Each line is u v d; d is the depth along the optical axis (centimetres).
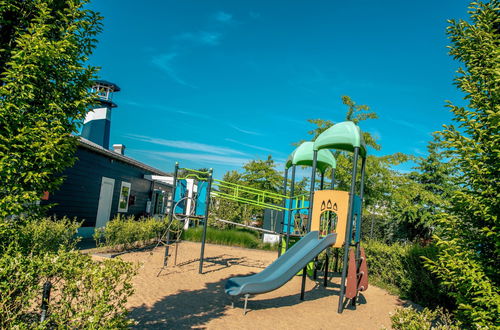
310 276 1005
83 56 409
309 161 1032
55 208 1094
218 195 1053
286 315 578
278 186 2084
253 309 594
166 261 915
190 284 723
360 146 705
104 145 2195
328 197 735
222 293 678
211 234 1597
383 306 706
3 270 263
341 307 627
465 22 493
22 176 346
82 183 1246
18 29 369
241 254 1320
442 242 447
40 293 293
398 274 848
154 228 1273
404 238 1777
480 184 417
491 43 458
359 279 735
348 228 663
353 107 1441
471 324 397
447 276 451
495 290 390
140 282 682
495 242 404
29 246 388
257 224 2273
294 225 1155
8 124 340
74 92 402
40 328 258
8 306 263
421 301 754
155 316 491
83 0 404
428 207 1648
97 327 276
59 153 364
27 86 342
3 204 334
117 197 1557
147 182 1950
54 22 401
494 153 397
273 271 646
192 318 504
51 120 379
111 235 1012
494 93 425
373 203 1416
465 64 498
